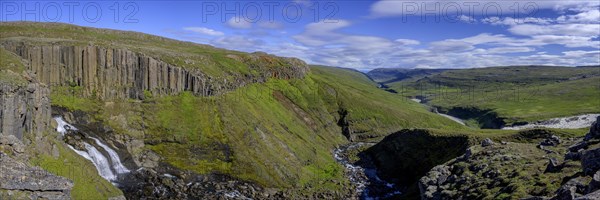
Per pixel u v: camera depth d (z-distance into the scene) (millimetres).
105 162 107188
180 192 103938
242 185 113062
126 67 131250
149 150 117250
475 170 66562
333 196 115750
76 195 77000
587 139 60281
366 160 162000
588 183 40625
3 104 70750
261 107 168625
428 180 71562
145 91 134125
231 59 191625
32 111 80000
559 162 53938
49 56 119875
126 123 121250
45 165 76750
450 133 138000
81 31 176250
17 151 68438
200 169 115562
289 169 127500
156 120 126562
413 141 147625
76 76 123688
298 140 160375
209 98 145375
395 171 143625
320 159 151000
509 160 64938
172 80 140125
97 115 119375
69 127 111688
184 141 123000
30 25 161375
